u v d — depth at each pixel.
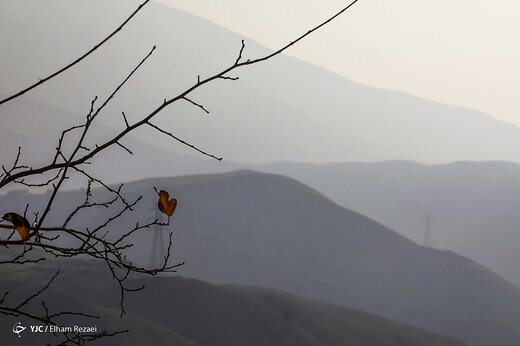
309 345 163.75
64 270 149.50
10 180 5.91
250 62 5.94
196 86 5.88
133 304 155.62
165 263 6.33
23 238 5.48
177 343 137.25
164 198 5.51
